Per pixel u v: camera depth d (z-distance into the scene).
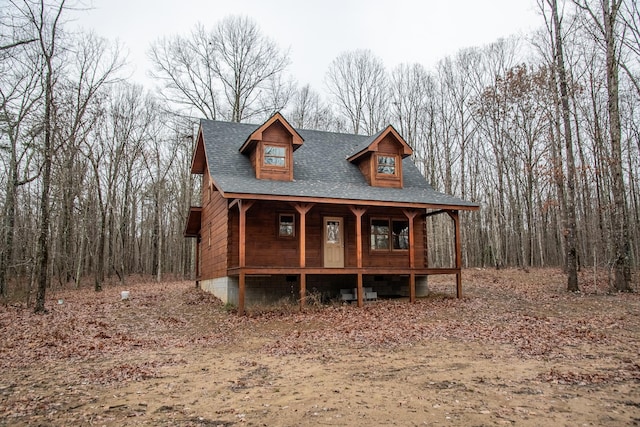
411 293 15.82
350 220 17.58
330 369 7.59
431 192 18.62
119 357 8.84
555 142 25.67
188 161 37.25
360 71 38.09
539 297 16.16
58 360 8.55
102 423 5.30
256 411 5.60
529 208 27.97
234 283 15.70
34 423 5.32
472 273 26.34
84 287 26.77
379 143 18.44
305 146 20.22
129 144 33.66
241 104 33.44
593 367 7.31
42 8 13.77
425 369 7.43
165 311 15.34
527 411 5.36
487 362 7.82
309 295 15.16
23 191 24.38
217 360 8.55
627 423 4.97
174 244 43.03
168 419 5.40
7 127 18.31
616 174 16.62
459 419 5.13
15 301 17.45
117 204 37.75
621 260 16.44
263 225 16.33
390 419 5.18
